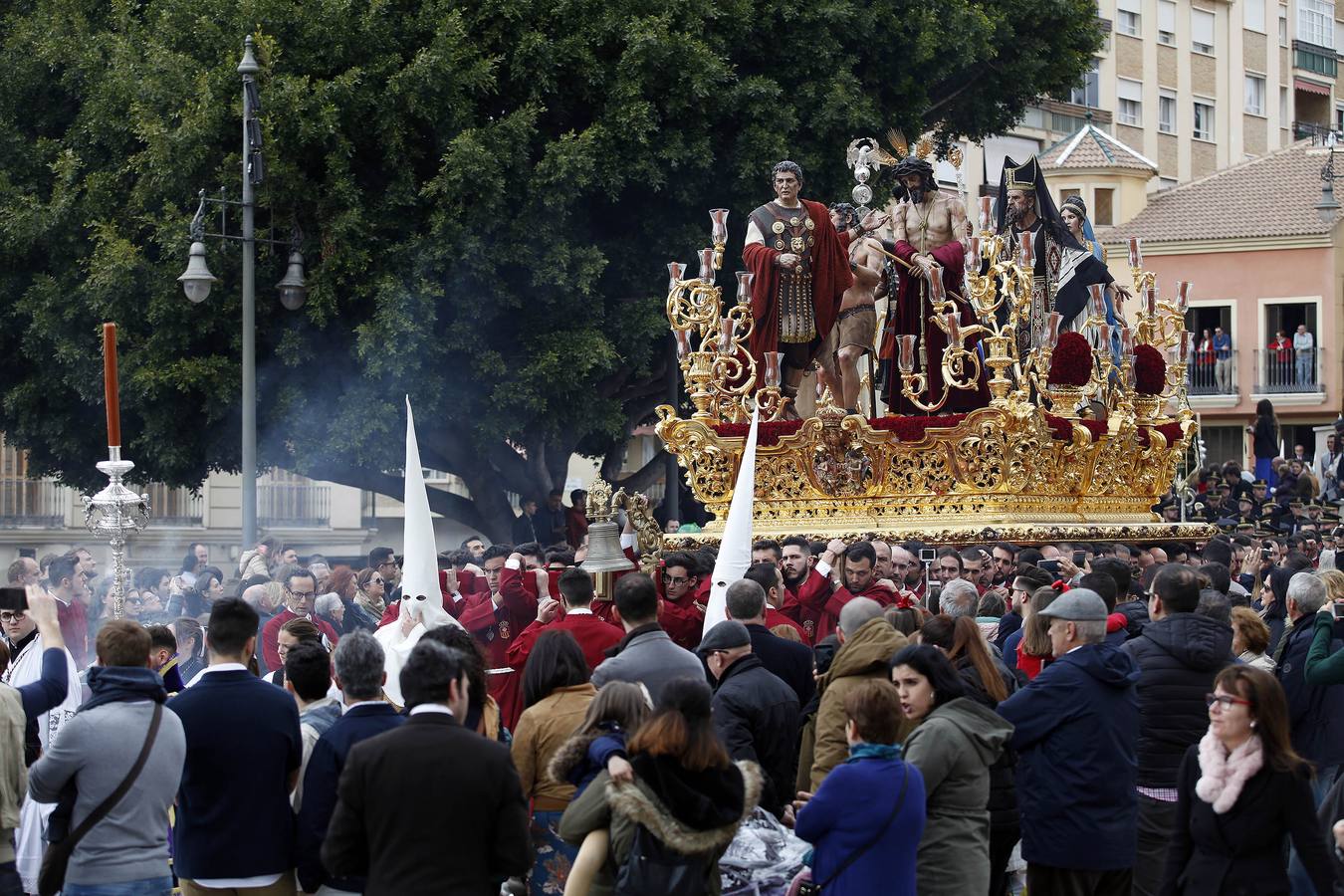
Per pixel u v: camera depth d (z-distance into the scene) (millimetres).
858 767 7219
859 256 17328
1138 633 10906
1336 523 27219
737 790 7043
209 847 7664
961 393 17250
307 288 22969
